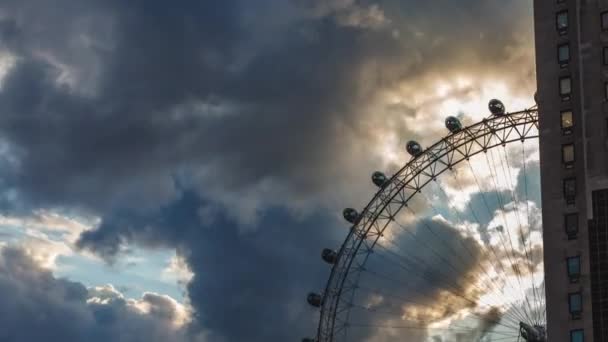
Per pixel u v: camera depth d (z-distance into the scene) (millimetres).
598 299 141750
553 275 144625
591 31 151500
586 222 144875
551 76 152125
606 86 149000
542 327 159250
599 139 147500
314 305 184375
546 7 154875
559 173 148125
